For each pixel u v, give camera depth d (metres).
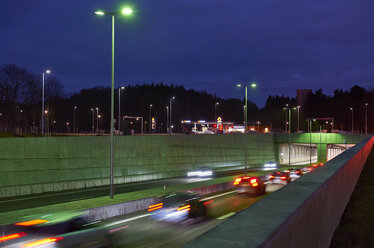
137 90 196.88
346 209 9.21
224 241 2.41
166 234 14.16
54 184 38.53
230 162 70.69
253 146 79.12
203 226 15.77
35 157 37.91
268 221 2.95
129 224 16.50
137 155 50.62
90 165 43.75
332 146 93.69
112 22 24.69
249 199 25.25
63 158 40.75
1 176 34.62
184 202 17.73
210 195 28.58
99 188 40.81
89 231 10.20
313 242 4.23
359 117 151.00
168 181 48.53
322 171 7.11
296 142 84.62
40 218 9.70
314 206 4.33
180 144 58.78
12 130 81.25
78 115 153.00
